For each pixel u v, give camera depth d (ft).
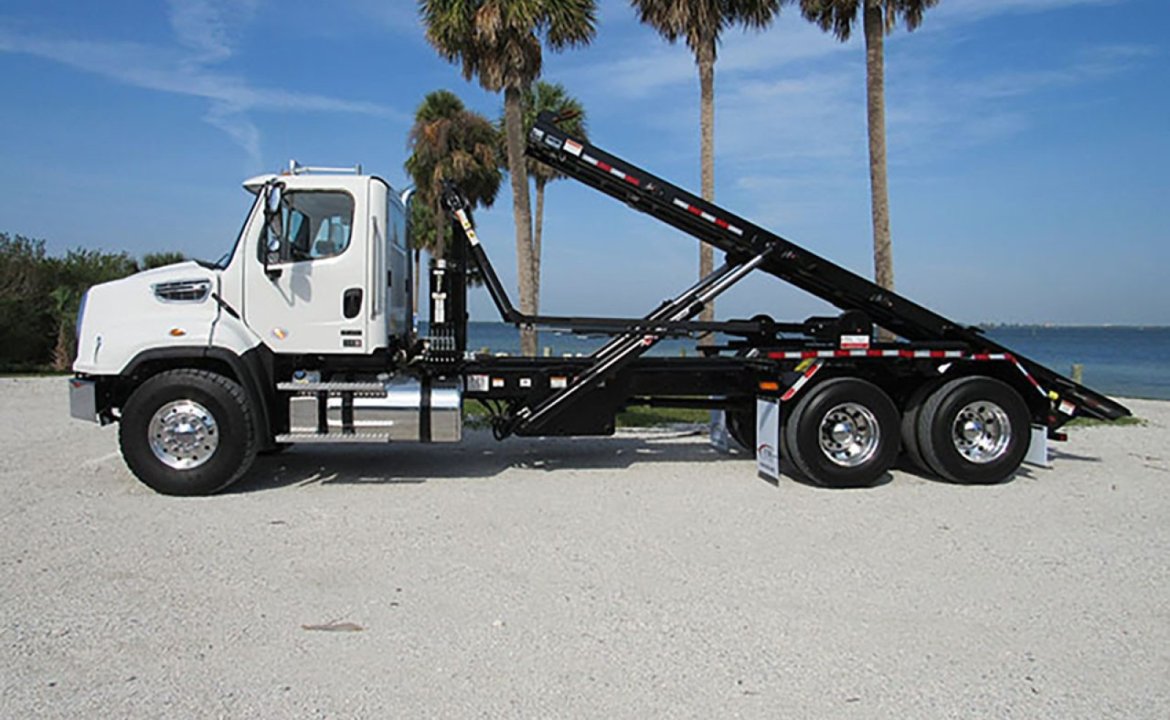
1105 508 23.44
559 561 17.83
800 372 26.45
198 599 15.28
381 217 26.05
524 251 60.54
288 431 25.55
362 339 25.66
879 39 47.50
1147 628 14.14
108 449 33.09
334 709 11.03
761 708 11.14
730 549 18.86
